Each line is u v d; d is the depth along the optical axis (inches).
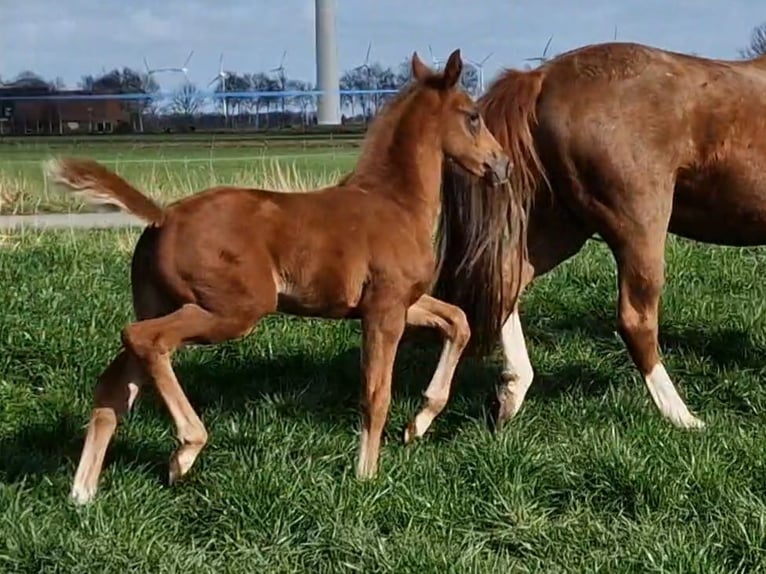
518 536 190.1
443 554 178.7
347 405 254.5
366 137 222.5
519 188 240.5
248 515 192.9
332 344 283.6
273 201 205.0
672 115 237.8
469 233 238.2
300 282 204.7
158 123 1106.7
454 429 239.5
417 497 197.9
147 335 194.7
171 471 204.4
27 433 230.4
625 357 283.3
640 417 239.3
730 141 242.1
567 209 247.3
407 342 286.2
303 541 188.4
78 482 200.1
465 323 231.0
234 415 239.8
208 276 195.6
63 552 178.5
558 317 312.2
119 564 176.2
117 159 725.9
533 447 217.0
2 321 284.4
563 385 266.2
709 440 222.1
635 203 238.2
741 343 289.6
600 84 237.9
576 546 187.5
